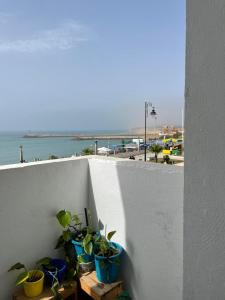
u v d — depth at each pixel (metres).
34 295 1.53
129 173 1.60
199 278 0.85
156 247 1.44
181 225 1.30
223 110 0.75
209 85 0.78
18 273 1.61
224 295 0.79
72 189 1.90
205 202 0.82
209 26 0.77
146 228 1.50
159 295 1.44
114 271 1.62
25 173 1.61
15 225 1.57
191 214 0.86
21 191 1.60
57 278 1.62
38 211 1.70
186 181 0.87
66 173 1.85
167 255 1.38
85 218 1.99
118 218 1.71
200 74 0.81
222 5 0.74
